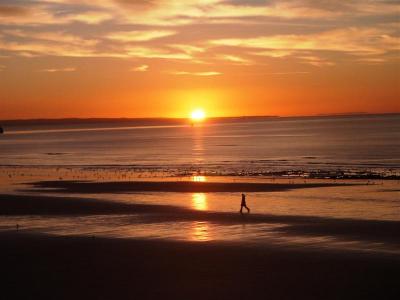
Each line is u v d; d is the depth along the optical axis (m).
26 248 31.33
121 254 29.70
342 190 55.50
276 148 130.00
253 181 66.06
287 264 27.16
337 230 35.12
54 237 34.09
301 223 37.81
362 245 30.81
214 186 60.09
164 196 53.03
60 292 23.64
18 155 126.62
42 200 50.47
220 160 98.75
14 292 23.73
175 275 25.75
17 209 45.53
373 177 67.19
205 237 33.66
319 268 26.39
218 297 22.80
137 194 54.75
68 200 50.41
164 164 93.12
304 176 70.56
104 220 40.09
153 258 28.75
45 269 27.06
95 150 139.88
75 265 27.70
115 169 86.06
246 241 32.31
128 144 168.12
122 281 25.00
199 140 185.38
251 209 44.41
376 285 23.91
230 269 26.55
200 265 27.31
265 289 23.61
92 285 24.50
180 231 35.66
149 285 24.39
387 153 105.81
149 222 39.06
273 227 36.59
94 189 59.41
